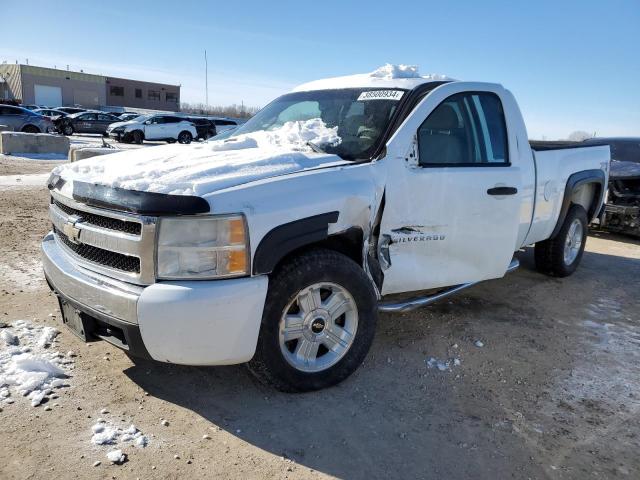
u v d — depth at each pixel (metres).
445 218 3.75
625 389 3.52
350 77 4.55
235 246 2.71
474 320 4.55
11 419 2.76
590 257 7.25
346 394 3.24
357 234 3.30
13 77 60.56
